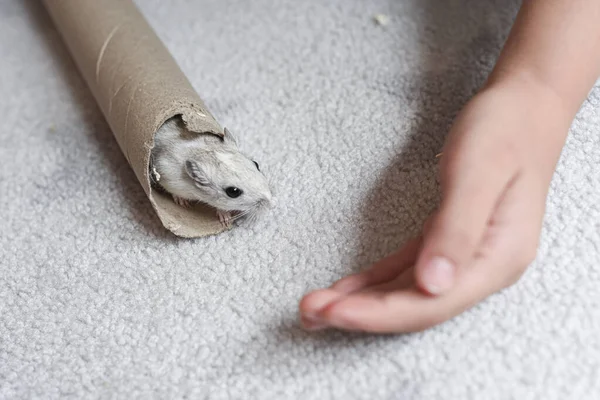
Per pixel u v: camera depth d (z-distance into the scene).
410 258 0.37
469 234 0.34
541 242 0.38
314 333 0.37
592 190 0.40
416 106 0.45
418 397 0.35
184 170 0.42
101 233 0.42
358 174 0.42
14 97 0.49
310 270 0.39
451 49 0.47
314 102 0.46
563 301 0.37
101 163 0.45
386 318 0.34
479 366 0.36
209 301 0.39
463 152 0.36
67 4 0.47
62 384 0.38
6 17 0.53
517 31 0.40
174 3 0.52
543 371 0.35
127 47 0.44
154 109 0.40
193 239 0.41
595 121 0.42
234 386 0.36
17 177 0.45
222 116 0.46
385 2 0.50
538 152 0.37
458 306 0.34
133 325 0.39
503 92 0.38
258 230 0.41
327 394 0.36
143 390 0.37
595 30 0.39
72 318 0.40
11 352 0.39
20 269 0.42
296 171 0.43
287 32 0.50
